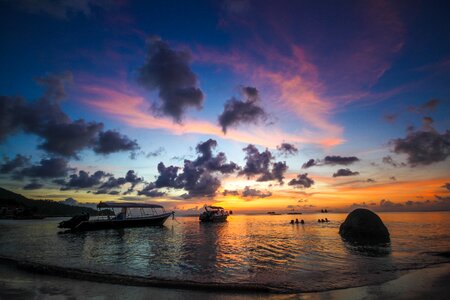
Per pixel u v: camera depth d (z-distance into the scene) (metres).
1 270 13.72
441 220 56.22
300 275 12.54
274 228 44.72
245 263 15.67
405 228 36.72
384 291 9.67
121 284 11.06
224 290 10.21
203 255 18.72
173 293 9.94
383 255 17.36
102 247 23.80
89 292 10.05
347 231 28.66
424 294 9.20
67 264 15.87
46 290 10.32
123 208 49.94
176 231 42.00
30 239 31.47
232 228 47.03
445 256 16.52
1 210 124.44
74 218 42.34
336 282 11.11
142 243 26.55
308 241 25.69
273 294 9.70
